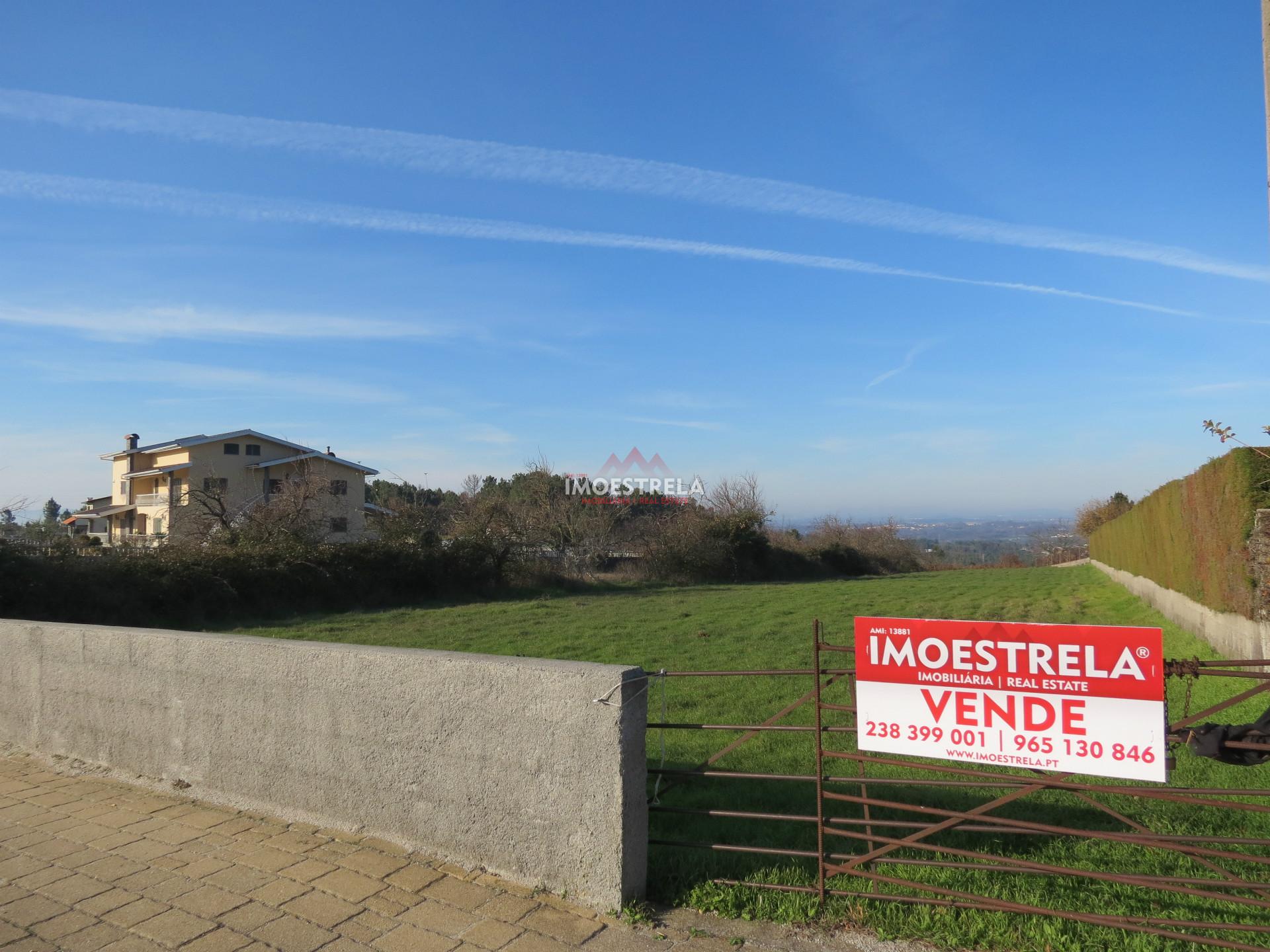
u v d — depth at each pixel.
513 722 4.07
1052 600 20.38
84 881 4.12
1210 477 10.80
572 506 32.31
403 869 4.18
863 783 3.93
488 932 3.60
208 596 18.23
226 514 23.38
